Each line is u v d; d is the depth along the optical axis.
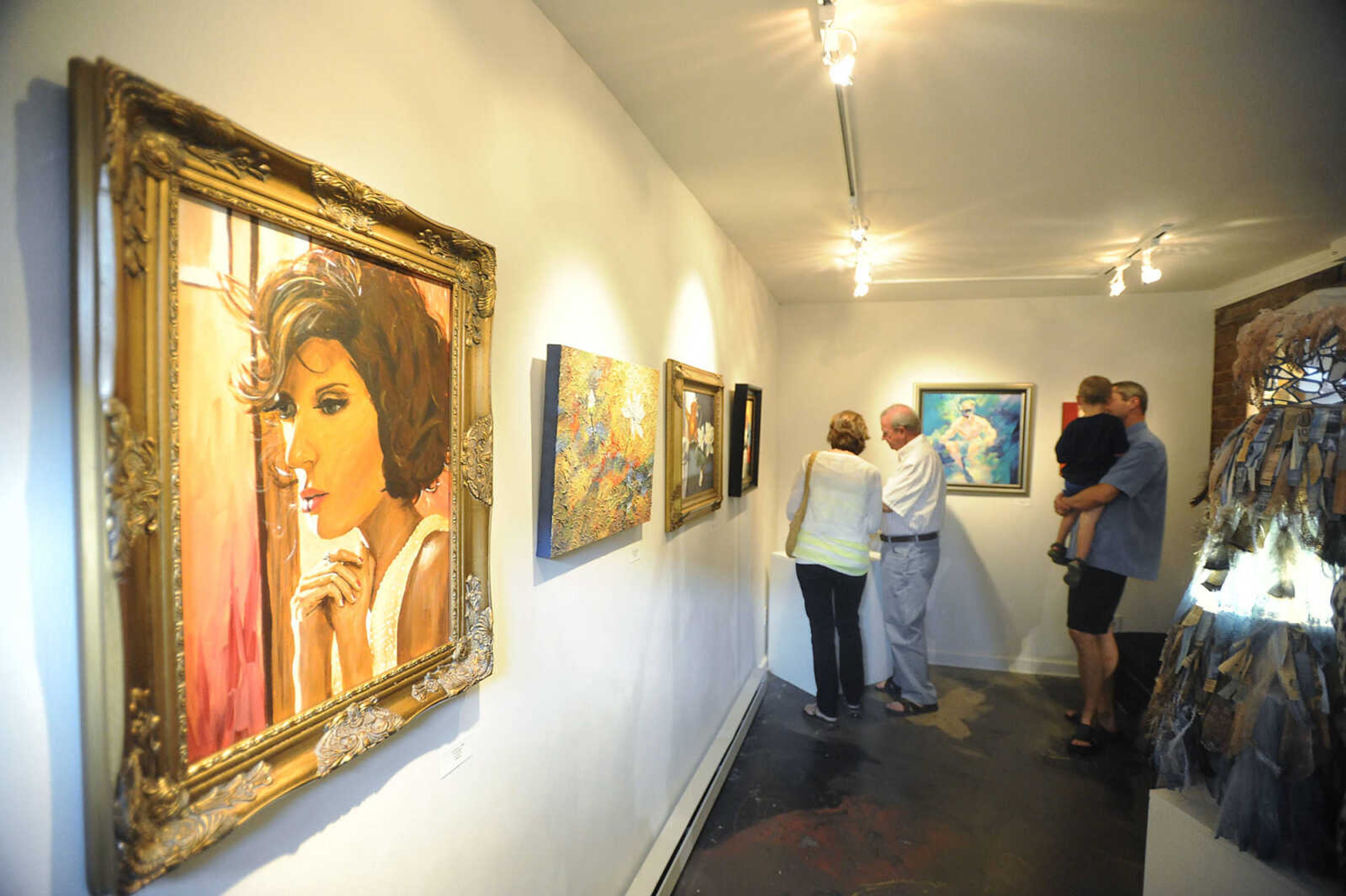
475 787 1.20
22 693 0.56
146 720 0.59
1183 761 1.57
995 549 4.53
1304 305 1.49
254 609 0.72
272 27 0.76
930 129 1.96
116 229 0.55
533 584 1.38
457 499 1.07
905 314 4.69
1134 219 2.77
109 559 0.56
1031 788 2.88
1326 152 2.06
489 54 1.20
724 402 3.01
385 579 0.92
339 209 0.81
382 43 0.93
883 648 4.10
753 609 4.04
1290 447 1.41
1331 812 1.30
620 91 1.75
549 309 1.43
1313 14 1.36
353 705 0.86
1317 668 1.31
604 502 1.64
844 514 3.45
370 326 0.88
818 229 3.02
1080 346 4.39
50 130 0.56
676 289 2.38
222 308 0.67
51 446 0.57
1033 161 2.20
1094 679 3.26
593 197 1.66
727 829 2.56
